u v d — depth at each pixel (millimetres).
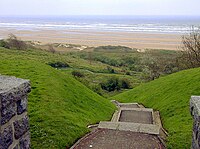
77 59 54531
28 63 15188
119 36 88938
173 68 30562
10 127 3654
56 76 13461
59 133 7660
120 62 53219
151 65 33156
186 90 13695
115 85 30531
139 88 20641
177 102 12555
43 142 7043
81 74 33469
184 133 8266
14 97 3693
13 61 15391
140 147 7352
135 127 8828
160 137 8078
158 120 11219
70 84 13320
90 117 10258
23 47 52656
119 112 12828
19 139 3953
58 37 88125
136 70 46750
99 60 56781
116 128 8773
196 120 4395
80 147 7305
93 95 13906
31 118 8211
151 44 67688
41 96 10211
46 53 51594
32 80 11883
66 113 9352
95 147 7324
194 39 25469
